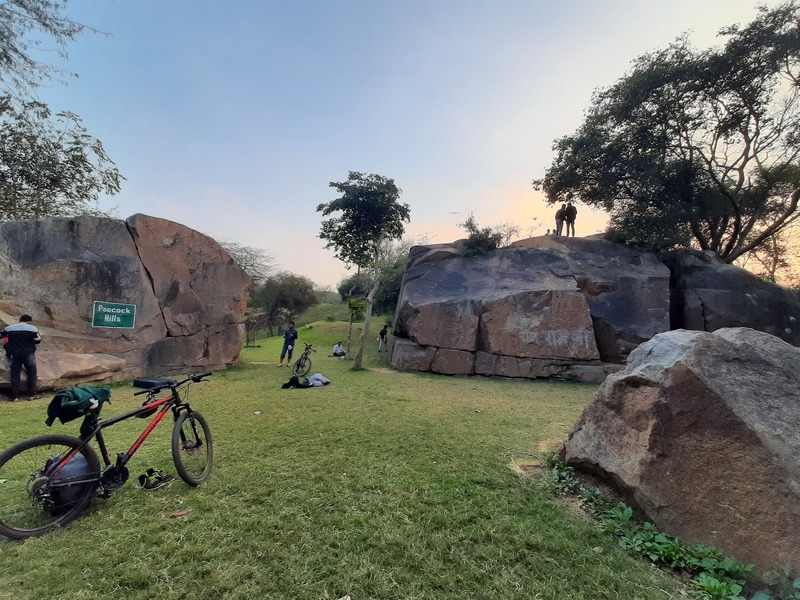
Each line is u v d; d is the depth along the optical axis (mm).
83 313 8461
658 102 13969
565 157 15734
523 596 2129
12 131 11820
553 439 5090
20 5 7789
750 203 15617
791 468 2457
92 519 2814
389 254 29969
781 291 12859
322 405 6582
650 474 2961
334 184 12172
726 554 2486
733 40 12883
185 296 10234
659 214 13602
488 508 3088
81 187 13531
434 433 5066
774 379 3016
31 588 2119
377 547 2521
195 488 3328
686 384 2959
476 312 11453
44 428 5098
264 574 2248
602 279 11875
